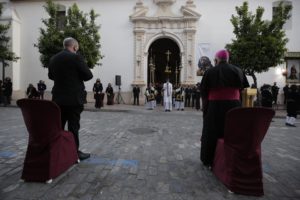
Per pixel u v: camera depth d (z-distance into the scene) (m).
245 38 16.33
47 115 3.93
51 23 18.30
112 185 4.00
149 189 3.90
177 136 8.24
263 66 16.31
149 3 21.39
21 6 22.77
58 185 3.93
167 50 22.84
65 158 4.47
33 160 4.02
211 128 4.71
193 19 20.70
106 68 21.78
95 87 17.55
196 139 7.79
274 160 5.75
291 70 20.69
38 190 3.74
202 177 4.45
